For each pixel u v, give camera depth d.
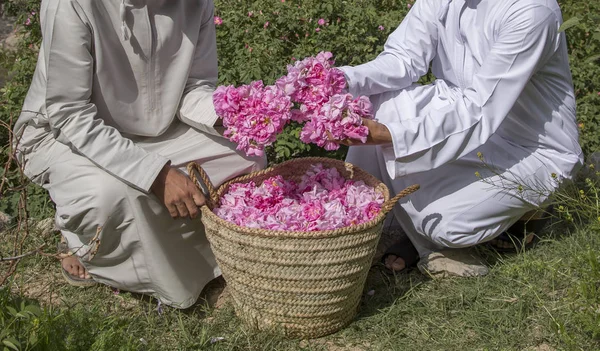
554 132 3.32
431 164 3.07
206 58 3.39
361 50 4.56
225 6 5.00
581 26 5.03
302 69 2.84
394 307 3.15
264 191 3.14
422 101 3.37
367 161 3.54
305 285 2.79
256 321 2.94
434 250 3.43
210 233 2.91
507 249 3.54
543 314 3.04
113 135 2.97
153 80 3.15
